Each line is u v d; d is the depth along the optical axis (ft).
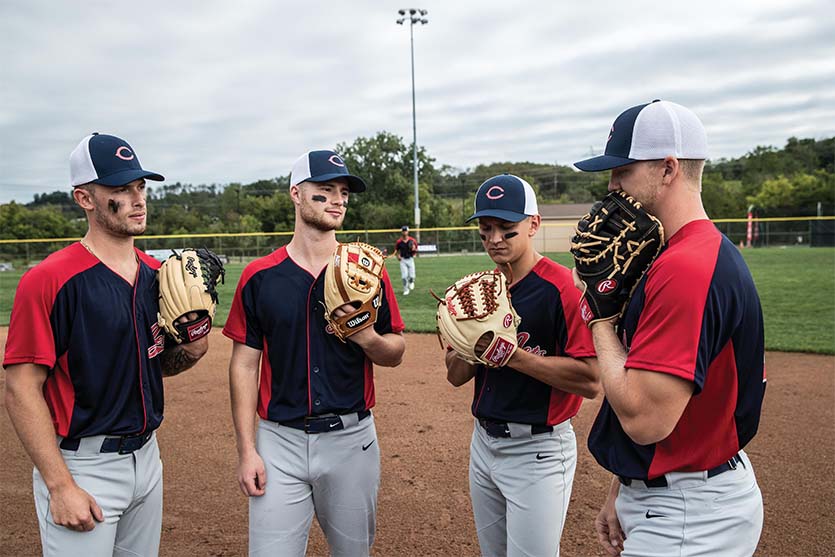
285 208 183.01
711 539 6.30
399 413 19.94
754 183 224.33
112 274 8.38
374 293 8.70
